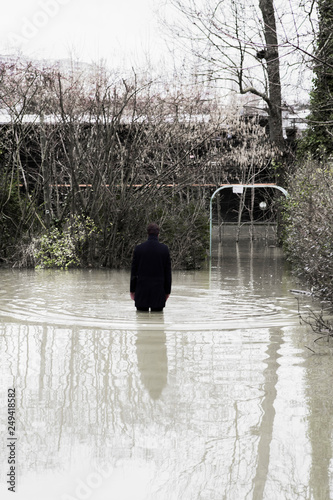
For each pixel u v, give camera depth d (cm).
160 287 977
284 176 2653
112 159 1883
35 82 1898
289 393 516
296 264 1633
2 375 578
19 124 1936
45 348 700
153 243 991
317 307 1023
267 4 1207
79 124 1956
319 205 1118
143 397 506
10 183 1947
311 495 329
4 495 329
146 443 402
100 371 595
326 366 610
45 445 398
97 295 1192
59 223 1944
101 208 1939
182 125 2038
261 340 745
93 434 419
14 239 1938
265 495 330
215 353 673
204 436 415
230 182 3788
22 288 1313
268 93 2533
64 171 2036
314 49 975
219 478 350
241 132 2894
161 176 1916
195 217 1980
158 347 705
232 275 1642
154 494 332
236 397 505
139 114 1916
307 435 416
